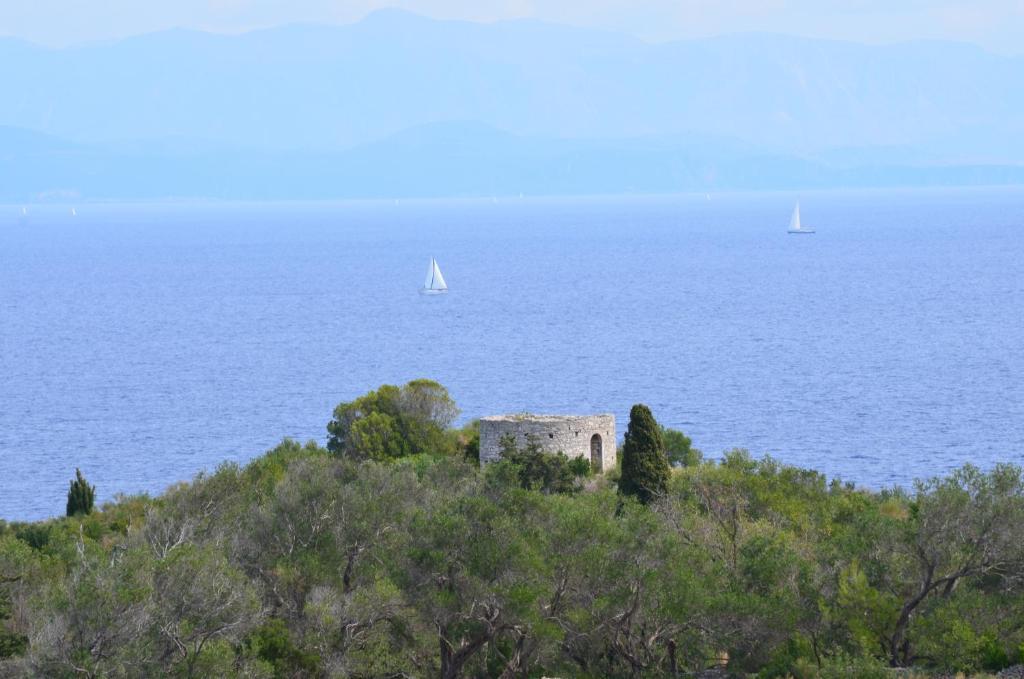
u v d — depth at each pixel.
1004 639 199.00
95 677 182.12
